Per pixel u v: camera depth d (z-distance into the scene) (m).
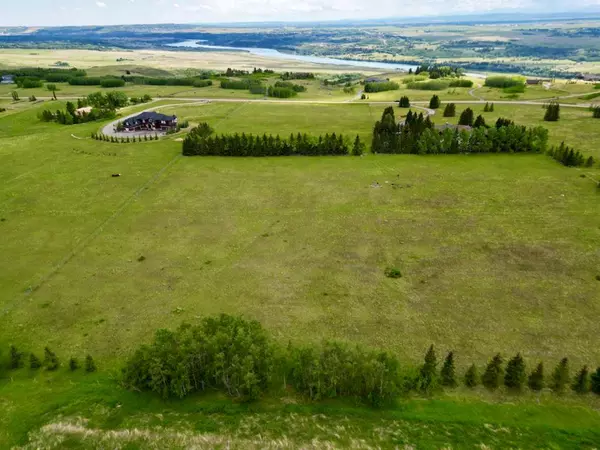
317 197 71.69
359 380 34.50
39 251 55.84
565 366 34.16
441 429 31.64
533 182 75.62
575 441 30.47
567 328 40.97
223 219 64.19
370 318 42.75
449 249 54.88
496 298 45.34
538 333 40.44
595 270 49.72
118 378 36.41
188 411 33.69
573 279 48.16
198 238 58.66
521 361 34.38
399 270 50.53
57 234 60.28
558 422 31.97
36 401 34.44
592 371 35.97
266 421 32.69
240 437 31.48
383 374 33.72
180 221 63.66
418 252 54.38
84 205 69.56
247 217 64.75
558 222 60.97
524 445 30.25
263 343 36.09
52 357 37.56
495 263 51.59
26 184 78.81
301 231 60.25
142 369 35.16
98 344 40.00
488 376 34.84
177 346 35.81
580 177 77.19
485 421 32.12
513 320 42.16
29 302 45.78
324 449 30.45
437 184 76.06
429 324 41.81
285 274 50.12
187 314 43.62
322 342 39.56
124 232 60.56
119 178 81.31
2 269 51.84
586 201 67.38
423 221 62.47
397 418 32.69
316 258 53.41
